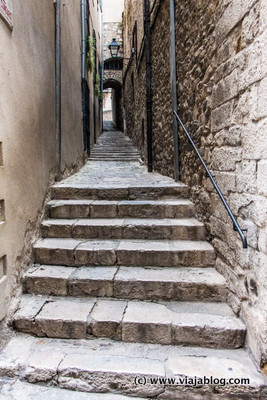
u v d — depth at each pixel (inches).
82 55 231.0
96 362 67.7
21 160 91.7
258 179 64.1
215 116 92.0
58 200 129.8
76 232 111.0
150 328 74.5
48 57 126.3
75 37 199.5
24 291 90.0
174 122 143.8
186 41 125.7
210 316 77.5
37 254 100.1
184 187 130.6
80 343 75.1
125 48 490.6
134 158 283.4
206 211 105.7
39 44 113.0
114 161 278.4
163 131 177.9
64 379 65.7
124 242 106.3
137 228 109.7
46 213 119.9
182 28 131.7
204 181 107.0
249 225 69.0
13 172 85.0
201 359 68.8
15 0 88.0
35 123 107.3
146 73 216.8
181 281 85.8
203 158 106.7
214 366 66.2
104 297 88.0
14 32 86.9
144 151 258.2
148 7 214.8
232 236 80.9
